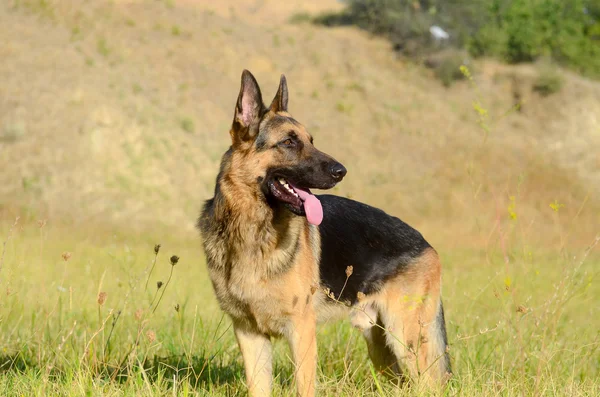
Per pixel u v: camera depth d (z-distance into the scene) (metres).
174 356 5.81
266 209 4.81
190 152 27.98
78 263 11.65
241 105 4.93
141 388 4.71
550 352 5.45
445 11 39.75
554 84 35.97
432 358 5.56
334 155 31.47
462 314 7.75
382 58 38.75
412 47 39.09
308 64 37.28
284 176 4.88
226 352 6.27
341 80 36.53
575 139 33.56
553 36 39.50
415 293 5.64
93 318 7.09
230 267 4.85
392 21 39.97
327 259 5.26
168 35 35.50
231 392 5.21
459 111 35.16
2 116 25.67
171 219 24.44
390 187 30.02
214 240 4.93
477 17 39.53
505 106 35.66
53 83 27.61
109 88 28.83
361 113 34.53
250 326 5.03
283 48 38.25
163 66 32.88
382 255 5.55
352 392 5.11
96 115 26.67
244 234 4.78
